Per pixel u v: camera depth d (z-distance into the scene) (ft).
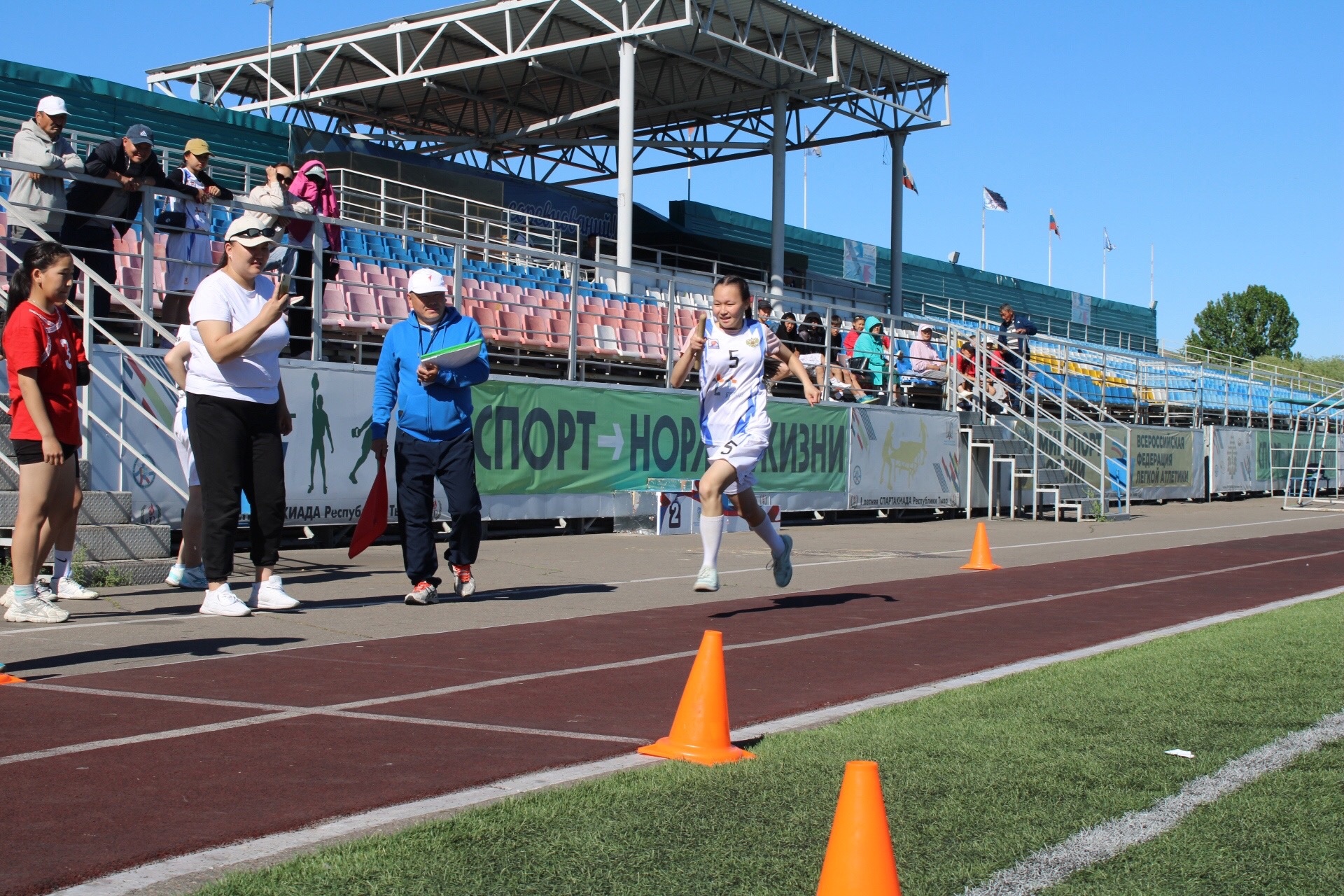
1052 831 11.95
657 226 113.50
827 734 15.81
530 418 48.55
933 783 13.56
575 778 13.58
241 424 24.41
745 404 25.22
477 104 111.96
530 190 96.94
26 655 19.98
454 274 47.65
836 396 68.03
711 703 14.71
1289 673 20.56
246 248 23.82
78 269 32.81
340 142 86.89
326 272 43.65
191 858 10.75
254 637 22.53
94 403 34.30
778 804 12.60
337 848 10.92
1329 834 11.96
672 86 106.32
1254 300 316.81
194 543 29.01
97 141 71.15
